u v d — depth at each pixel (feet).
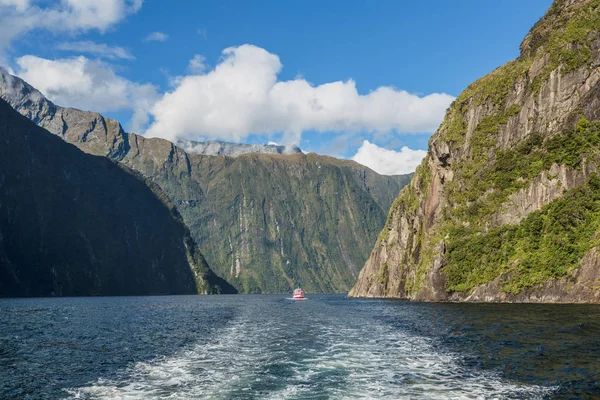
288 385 94.99
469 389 87.30
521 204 342.64
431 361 114.83
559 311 209.97
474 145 418.31
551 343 124.47
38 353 148.25
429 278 390.42
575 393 80.94
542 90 368.68
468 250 357.61
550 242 293.64
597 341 123.24
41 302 635.25
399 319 225.35
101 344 167.32
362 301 499.92
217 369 112.78
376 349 135.74
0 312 378.94
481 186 387.75
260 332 190.29
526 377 92.79
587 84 337.31
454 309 266.57
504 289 307.17
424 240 461.78
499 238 335.67
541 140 356.18
